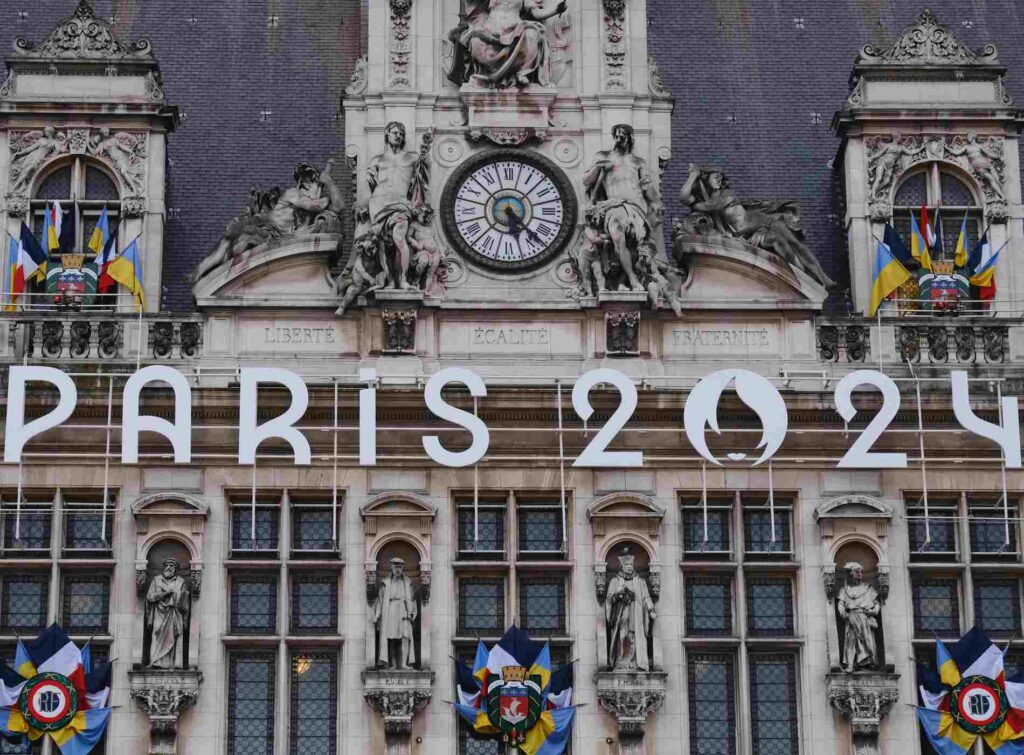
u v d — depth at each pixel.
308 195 58.28
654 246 57.88
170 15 65.12
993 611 56.59
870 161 60.38
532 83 59.03
